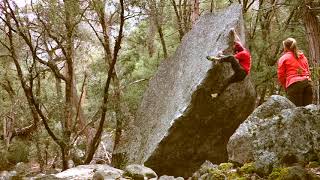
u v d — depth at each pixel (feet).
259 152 16.20
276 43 37.52
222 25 26.61
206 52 26.00
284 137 16.01
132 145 29.68
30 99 30.50
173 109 26.09
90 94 35.45
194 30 30.30
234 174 16.17
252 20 41.42
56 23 29.04
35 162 37.96
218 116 24.90
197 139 25.17
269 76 35.94
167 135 24.77
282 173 14.37
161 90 30.86
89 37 34.12
